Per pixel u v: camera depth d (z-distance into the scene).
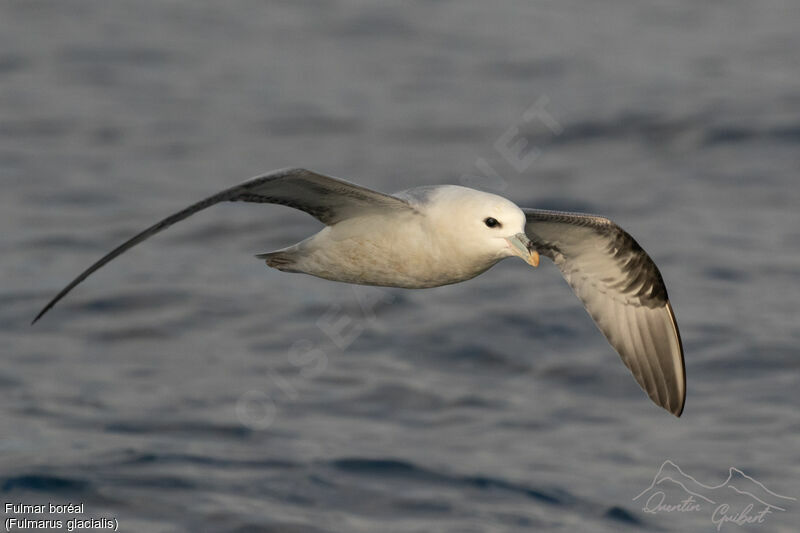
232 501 11.27
